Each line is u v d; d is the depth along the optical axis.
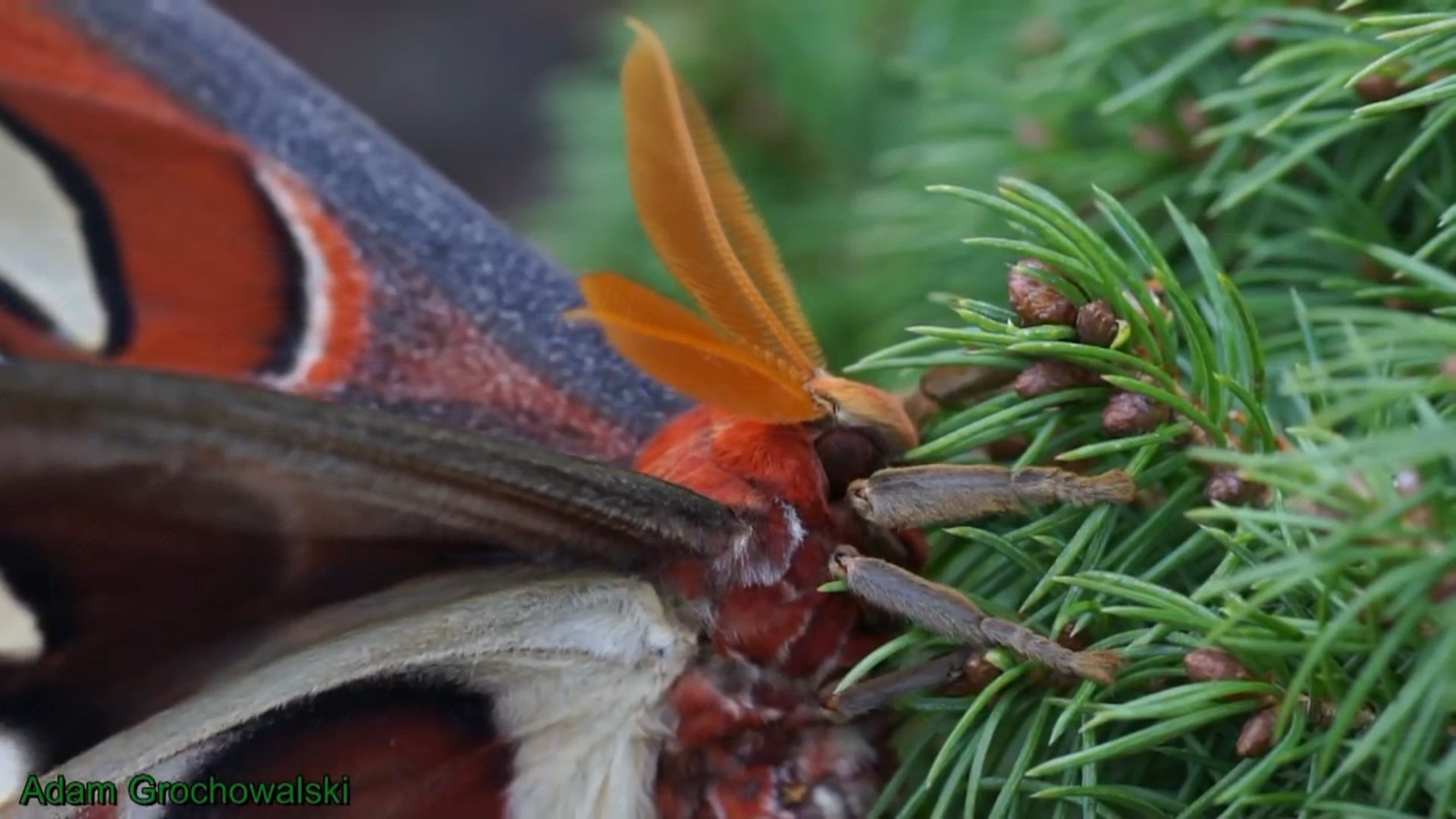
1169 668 0.25
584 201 0.36
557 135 0.40
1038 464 0.26
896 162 0.30
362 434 0.24
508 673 0.26
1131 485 0.25
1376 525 0.23
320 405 0.24
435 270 0.28
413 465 0.25
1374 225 0.26
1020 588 0.26
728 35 0.34
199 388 0.24
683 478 0.26
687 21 0.34
